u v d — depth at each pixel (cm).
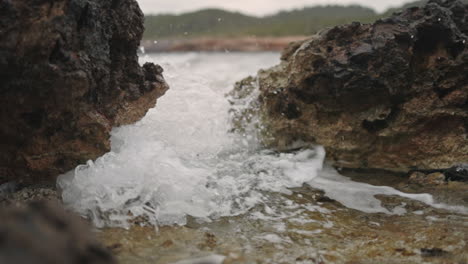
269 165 197
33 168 169
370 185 188
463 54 193
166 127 200
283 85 213
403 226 164
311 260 149
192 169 184
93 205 162
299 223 165
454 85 194
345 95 196
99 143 174
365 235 160
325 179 193
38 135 167
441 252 152
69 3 161
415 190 184
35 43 157
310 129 207
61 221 89
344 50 197
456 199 178
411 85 196
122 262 144
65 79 161
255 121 220
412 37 192
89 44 168
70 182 169
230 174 188
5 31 156
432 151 195
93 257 88
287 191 183
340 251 153
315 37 204
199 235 157
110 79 181
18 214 83
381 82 192
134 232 156
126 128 183
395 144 198
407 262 149
